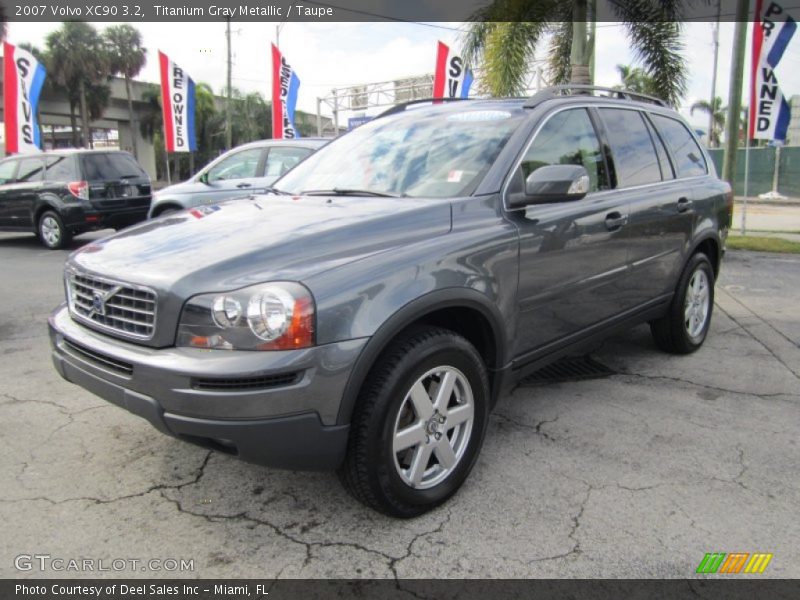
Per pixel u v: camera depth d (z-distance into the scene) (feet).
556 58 40.50
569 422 12.33
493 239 9.86
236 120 160.66
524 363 10.97
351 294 7.98
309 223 9.33
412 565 8.11
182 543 8.57
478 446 9.82
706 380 14.62
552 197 10.30
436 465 9.47
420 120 12.81
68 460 10.81
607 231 12.26
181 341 7.91
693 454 11.00
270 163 29.84
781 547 8.44
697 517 9.11
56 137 213.87
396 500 8.71
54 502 9.52
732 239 37.37
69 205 35.68
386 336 8.18
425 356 8.63
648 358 16.24
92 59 135.74
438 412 9.09
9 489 9.87
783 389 14.07
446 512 9.27
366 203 10.31
